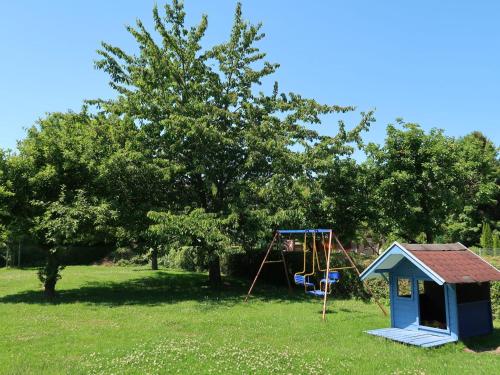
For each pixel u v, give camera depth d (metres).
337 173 19.17
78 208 16.62
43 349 9.51
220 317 13.51
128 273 29.23
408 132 17.69
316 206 18.72
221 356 8.74
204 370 7.86
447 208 18.05
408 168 17.80
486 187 18.86
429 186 17.70
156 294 19.42
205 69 21.28
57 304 16.20
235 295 19.30
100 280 24.77
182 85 20.55
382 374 7.69
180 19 21.31
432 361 8.54
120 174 18.52
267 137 19.36
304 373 7.75
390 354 9.07
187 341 10.03
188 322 12.62
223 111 19.53
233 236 18.73
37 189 17.47
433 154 17.19
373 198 18.73
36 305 15.91
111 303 16.53
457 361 8.56
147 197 20.02
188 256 31.81
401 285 13.75
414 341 9.79
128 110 20.05
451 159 17.25
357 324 12.42
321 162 17.98
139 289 21.25
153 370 7.83
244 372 7.75
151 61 20.38
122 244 21.67
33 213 17.66
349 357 8.81
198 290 21.03
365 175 18.88
